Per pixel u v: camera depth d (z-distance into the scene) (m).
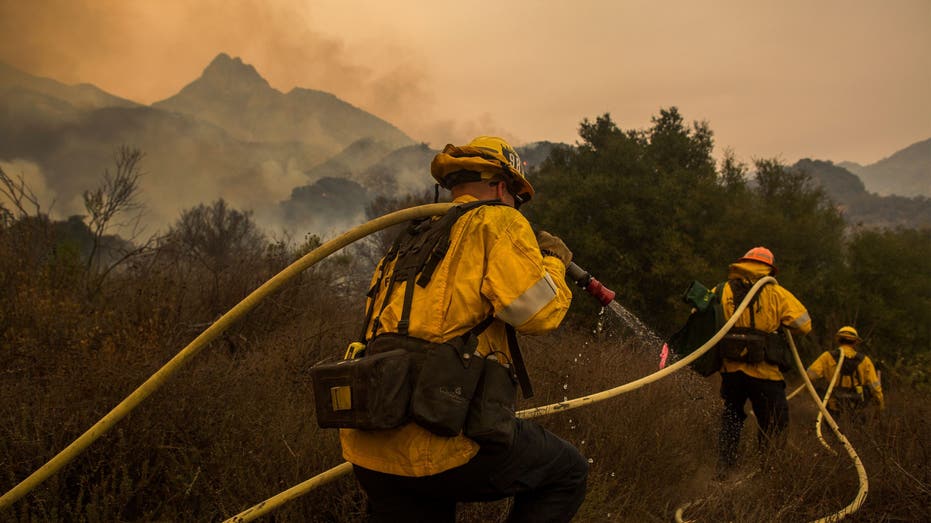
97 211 6.87
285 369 4.50
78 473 3.04
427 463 1.92
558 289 2.06
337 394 1.96
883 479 4.18
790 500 3.96
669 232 15.70
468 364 1.96
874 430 5.20
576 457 2.29
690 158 20.02
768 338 5.21
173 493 3.01
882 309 15.34
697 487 4.59
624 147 17.33
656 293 15.79
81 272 6.27
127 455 3.11
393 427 1.89
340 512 3.16
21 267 5.84
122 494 2.81
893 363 14.61
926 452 4.21
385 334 2.07
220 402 3.50
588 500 3.45
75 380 3.45
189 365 4.17
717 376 7.37
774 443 4.72
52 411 3.14
